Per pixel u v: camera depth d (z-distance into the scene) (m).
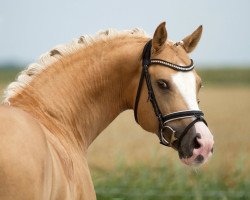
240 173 15.53
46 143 5.52
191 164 6.82
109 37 7.68
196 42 7.52
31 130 5.40
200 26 7.48
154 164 16.42
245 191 14.70
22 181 5.07
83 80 7.43
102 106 7.59
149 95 7.11
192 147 6.79
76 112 7.34
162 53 7.11
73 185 6.25
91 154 19.30
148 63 7.17
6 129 5.20
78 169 6.68
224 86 81.31
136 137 23.22
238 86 81.75
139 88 7.29
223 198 13.70
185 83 6.89
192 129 6.78
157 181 15.03
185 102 6.85
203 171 15.83
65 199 5.84
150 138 23.45
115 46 7.61
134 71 7.48
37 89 6.99
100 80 7.52
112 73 7.55
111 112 7.69
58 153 6.07
